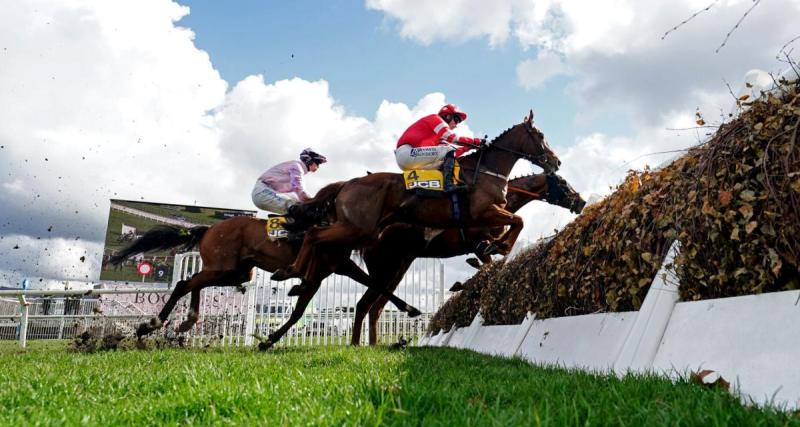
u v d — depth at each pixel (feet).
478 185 17.88
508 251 18.37
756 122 7.91
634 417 5.23
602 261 12.26
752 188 7.66
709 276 8.74
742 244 7.75
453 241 22.15
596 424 5.11
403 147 18.49
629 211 10.87
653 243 10.52
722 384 6.98
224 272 22.53
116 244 85.30
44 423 5.68
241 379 9.30
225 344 31.58
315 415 5.64
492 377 9.79
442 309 33.09
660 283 9.96
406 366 11.50
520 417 5.13
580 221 13.48
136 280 83.51
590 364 11.38
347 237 17.75
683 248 9.05
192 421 5.94
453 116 20.79
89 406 7.06
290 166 22.59
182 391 7.45
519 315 18.26
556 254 14.65
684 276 9.37
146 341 27.12
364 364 11.78
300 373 9.14
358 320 24.26
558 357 13.19
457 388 7.70
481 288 24.29
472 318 26.30
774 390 6.28
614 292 11.82
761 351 6.86
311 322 35.47
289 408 6.07
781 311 6.90
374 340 25.96
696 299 9.14
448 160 17.74
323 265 21.01
